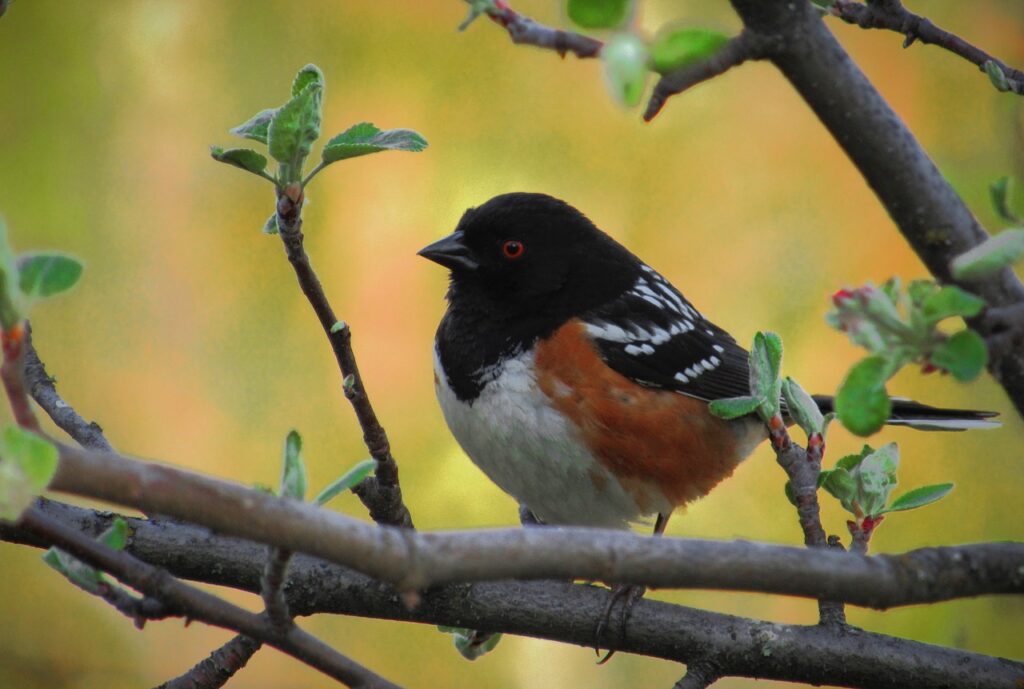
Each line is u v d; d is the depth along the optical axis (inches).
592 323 325.1
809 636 238.7
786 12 160.1
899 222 170.1
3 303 136.7
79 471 136.8
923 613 362.6
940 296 146.9
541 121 446.6
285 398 419.2
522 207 335.9
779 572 159.0
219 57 444.1
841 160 441.7
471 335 328.2
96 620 410.0
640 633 242.7
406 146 197.8
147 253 428.8
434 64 447.5
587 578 154.3
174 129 436.8
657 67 153.1
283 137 196.2
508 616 243.9
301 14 448.1
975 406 431.5
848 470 226.5
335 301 420.2
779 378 221.1
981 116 416.5
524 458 323.3
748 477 417.7
